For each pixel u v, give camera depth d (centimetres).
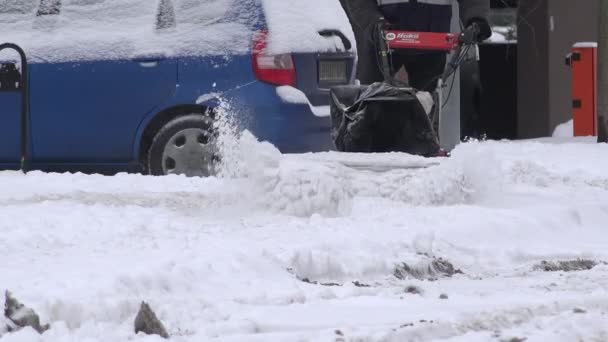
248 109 4034
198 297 1888
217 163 4075
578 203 3322
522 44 8500
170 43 4138
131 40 4175
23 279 1908
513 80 8656
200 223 2766
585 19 8450
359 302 1930
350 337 1598
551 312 1852
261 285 2034
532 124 8475
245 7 4112
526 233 2906
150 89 4128
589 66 7312
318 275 2245
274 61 4038
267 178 2964
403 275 2341
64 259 2162
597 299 1931
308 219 2848
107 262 2098
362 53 4309
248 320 1716
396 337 1622
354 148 3719
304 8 4162
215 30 4116
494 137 8662
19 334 1585
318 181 2941
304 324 1720
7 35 4275
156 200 3272
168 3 4188
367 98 3681
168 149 4109
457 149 3316
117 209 3022
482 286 2189
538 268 2520
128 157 4178
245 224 2758
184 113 4138
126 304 1748
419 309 1861
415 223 2811
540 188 3753
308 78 4084
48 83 4203
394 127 3694
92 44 4197
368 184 3244
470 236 2755
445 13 4366
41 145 4228
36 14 4291
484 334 1659
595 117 7325
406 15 4281
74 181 3819
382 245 2467
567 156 5406
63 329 1638
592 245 2856
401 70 4600
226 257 2161
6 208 3028
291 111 4022
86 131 4188
